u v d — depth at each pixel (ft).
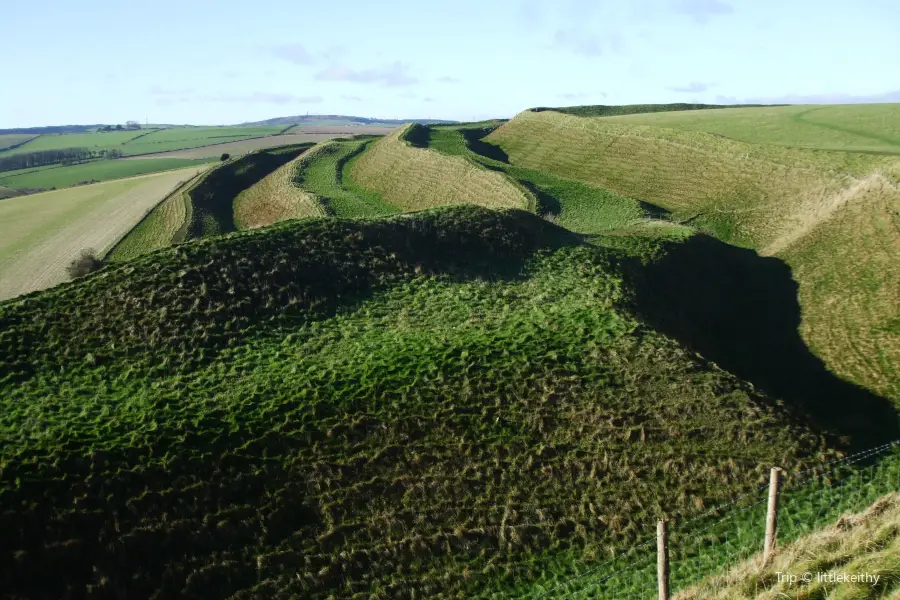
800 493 68.74
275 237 121.90
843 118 265.34
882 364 107.24
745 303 144.05
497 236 138.21
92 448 70.13
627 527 67.31
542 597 60.29
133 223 233.96
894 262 137.59
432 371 87.10
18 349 89.10
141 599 58.80
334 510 68.69
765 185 207.72
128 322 96.07
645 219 190.39
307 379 85.20
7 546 59.26
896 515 46.09
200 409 78.95
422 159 278.67
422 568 63.98
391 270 120.98
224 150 572.10
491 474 73.56
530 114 383.24
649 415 81.00
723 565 58.39
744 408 81.25
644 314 109.91
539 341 94.84
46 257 204.95
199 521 65.36
